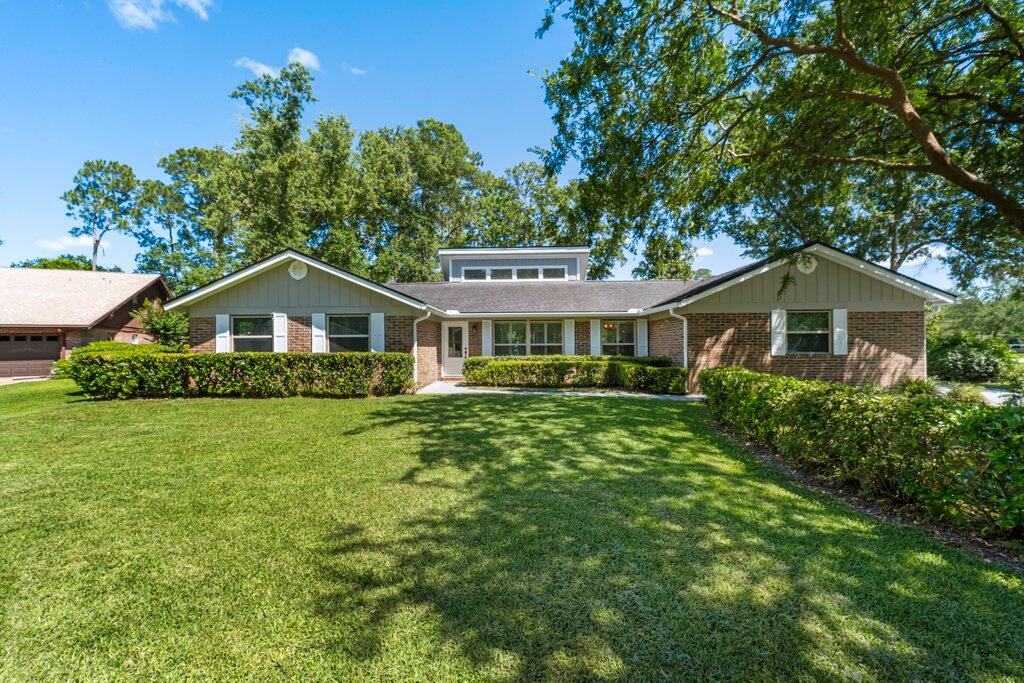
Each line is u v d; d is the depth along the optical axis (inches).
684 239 420.8
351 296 498.6
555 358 569.6
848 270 464.8
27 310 809.5
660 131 335.6
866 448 158.6
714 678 74.4
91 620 92.0
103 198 1544.0
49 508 151.9
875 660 77.5
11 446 235.5
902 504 150.6
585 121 331.6
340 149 1001.5
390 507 151.4
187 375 417.4
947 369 632.4
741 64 311.0
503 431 271.0
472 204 1208.2
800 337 470.3
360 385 424.5
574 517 141.7
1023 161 300.0
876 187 430.6
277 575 108.3
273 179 912.9
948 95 303.0
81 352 666.2
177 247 1512.1
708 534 128.6
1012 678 73.4
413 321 500.7
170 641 85.5
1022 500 115.3
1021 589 99.4
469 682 74.2
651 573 106.9
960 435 131.0
